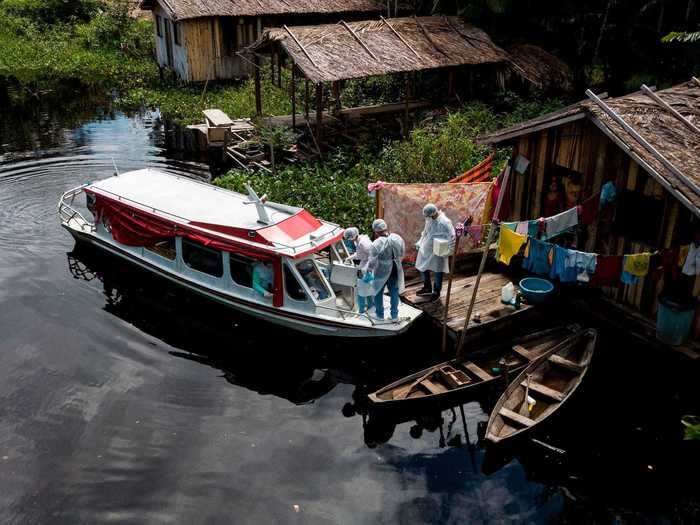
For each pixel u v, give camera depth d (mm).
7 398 11094
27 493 9203
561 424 10492
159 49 34938
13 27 40625
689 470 9664
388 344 12695
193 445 10133
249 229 12820
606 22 24188
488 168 14625
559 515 8922
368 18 32656
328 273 13367
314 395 11383
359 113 24297
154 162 22469
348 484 9438
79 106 29312
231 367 12109
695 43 21641
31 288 14617
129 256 15070
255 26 31469
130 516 8852
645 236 12148
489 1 24672
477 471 9680
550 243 12406
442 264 12633
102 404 11008
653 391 11156
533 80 23016
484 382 11023
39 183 20359
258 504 9062
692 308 11148
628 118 11352
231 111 26469
